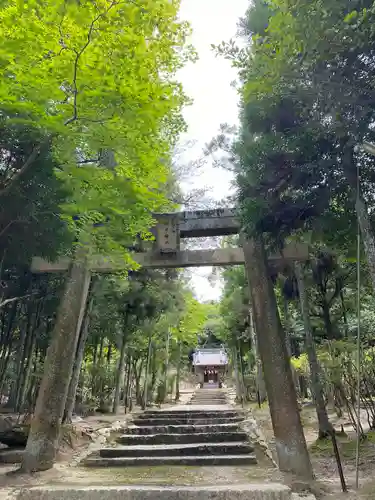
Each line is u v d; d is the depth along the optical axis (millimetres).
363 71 4125
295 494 5074
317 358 9695
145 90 4102
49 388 6906
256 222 5926
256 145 5762
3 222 5559
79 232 5758
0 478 5961
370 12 3723
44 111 4152
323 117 4750
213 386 35312
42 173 5293
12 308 9992
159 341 19172
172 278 15523
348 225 6031
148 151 4680
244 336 19406
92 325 13164
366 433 8992
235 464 7250
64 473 6488
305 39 3947
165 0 3822
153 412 12328
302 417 12703
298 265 9922
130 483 5840
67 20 3703
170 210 8922
